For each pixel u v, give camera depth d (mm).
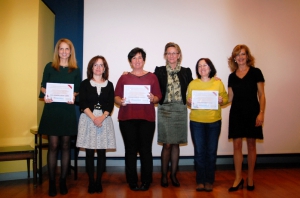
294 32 4078
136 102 2666
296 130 4078
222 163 4047
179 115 2807
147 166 2758
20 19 3295
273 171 3660
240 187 2859
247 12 4016
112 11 3889
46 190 2789
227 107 4000
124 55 3893
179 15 3949
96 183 2709
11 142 3236
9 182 3107
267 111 4043
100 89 2688
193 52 3957
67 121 2627
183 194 2656
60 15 4047
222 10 3990
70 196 2580
